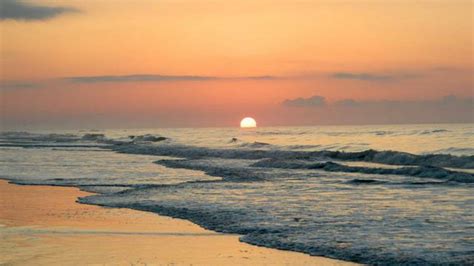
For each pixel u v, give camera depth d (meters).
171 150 68.38
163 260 13.07
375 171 35.28
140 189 27.62
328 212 19.47
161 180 32.91
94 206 22.14
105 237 15.81
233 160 50.50
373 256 12.96
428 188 26.41
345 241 14.59
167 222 18.22
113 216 19.58
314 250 13.78
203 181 31.31
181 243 14.95
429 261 12.31
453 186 26.97
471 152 44.19
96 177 34.97
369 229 16.16
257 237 15.50
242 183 30.05
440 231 15.67
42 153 67.38
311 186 28.16
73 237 15.77
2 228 17.28
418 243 14.12
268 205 21.42
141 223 18.08
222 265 12.59
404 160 41.50
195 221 18.28
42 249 14.25
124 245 14.71
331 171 37.47
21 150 75.94
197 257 13.38
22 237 15.80
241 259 13.12
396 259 12.60
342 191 25.77
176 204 22.14
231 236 15.81
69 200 24.08
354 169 36.84
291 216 18.75
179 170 40.50
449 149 47.56
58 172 38.84
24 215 19.95
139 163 48.62
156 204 22.25
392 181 29.70
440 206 20.50
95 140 123.94
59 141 119.44
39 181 32.47
